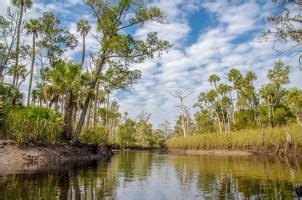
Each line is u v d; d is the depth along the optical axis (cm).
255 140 3884
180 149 5928
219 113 7538
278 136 3525
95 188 955
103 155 3275
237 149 4284
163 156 3750
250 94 6262
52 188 899
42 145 2058
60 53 3638
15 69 3212
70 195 809
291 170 1600
